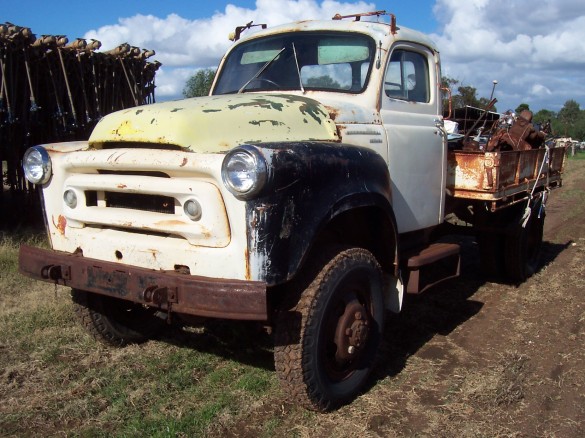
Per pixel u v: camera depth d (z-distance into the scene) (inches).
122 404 131.7
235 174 104.4
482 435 121.3
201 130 116.2
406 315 195.8
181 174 112.7
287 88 160.2
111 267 118.8
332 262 124.3
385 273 150.4
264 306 104.0
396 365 156.2
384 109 155.8
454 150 205.0
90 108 332.5
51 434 120.6
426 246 172.6
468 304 209.3
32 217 311.9
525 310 202.5
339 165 122.1
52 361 154.0
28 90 297.3
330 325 126.7
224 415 127.1
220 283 106.1
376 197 133.8
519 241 226.2
